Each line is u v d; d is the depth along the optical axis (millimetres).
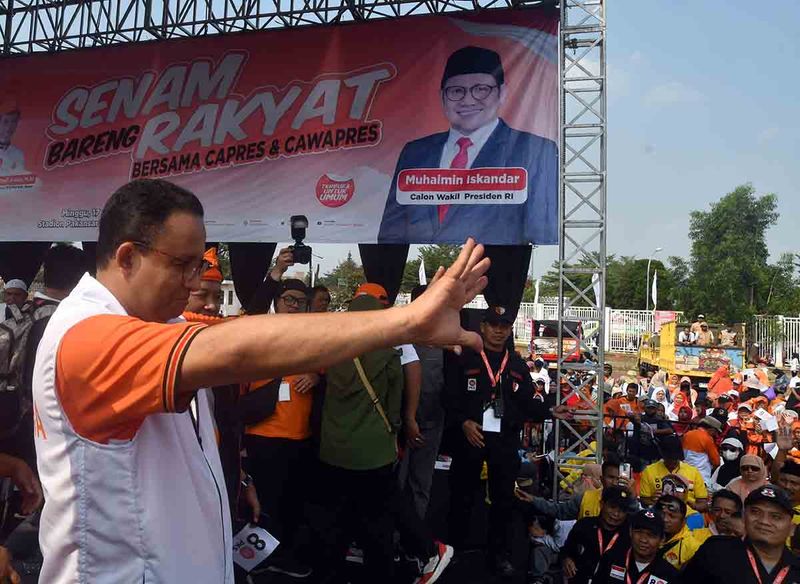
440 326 1109
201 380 1104
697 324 21156
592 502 5684
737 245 36312
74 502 1187
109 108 9367
